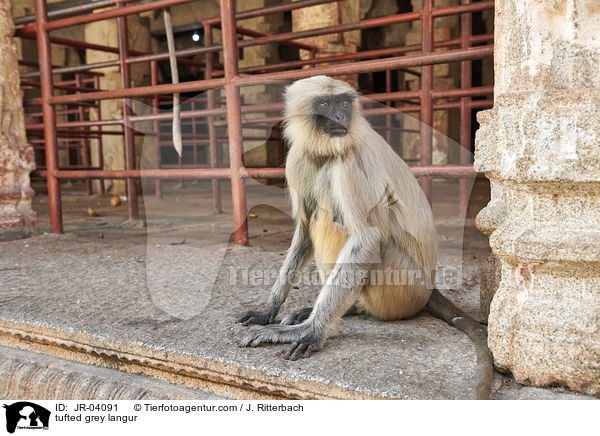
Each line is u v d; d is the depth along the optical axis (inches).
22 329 108.8
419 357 86.2
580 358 74.7
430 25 173.0
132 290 128.6
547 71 74.9
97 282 137.6
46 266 158.7
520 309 80.2
